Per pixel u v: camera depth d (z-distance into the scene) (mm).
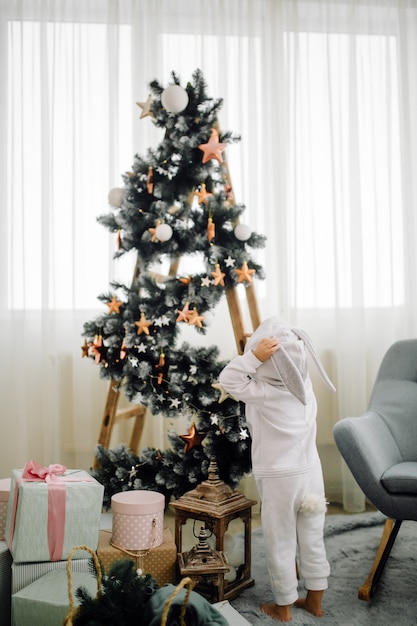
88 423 3238
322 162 3396
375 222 3395
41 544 1988
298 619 2043
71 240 3252
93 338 2670
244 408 2602
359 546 2619
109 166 3242
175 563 2197
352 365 3330
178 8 3340
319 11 3393
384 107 3428
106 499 2643
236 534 2754
